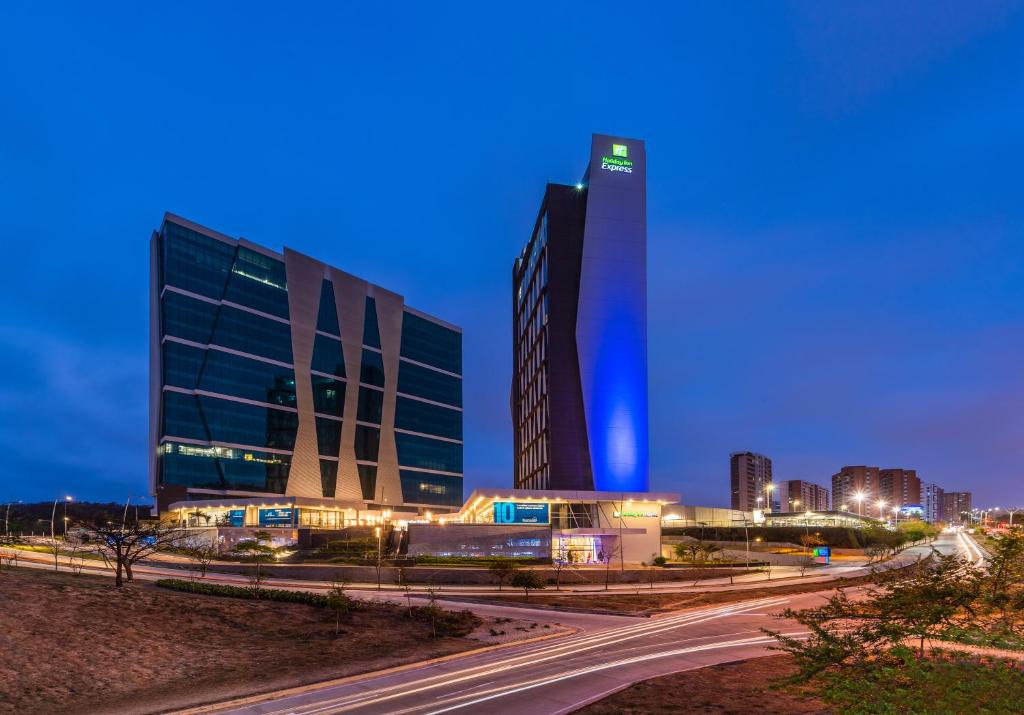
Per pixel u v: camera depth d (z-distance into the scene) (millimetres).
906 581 23922
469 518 102188
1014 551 22344
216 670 28031
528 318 133375
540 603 53250
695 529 121250
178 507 111750
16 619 30938
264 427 141250
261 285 145625
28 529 120062
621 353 104312
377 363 174000
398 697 24656
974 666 17812
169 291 128250
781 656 30953
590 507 85062
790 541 118562
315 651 32031
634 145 110500
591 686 25828
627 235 107562
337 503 110500
